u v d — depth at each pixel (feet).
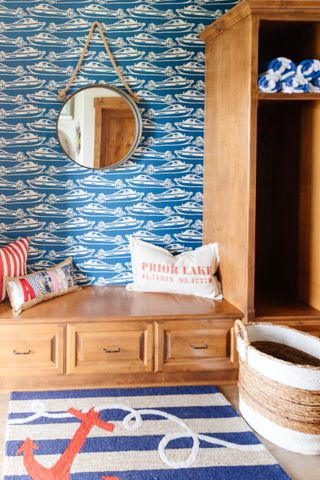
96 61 9.87
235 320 8.35
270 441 6.92
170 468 6.16
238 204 8.54
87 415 7.42
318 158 8.66
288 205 9.97
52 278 9.25
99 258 10.28
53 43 9.73
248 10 7.73
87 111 9.81
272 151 10.69
